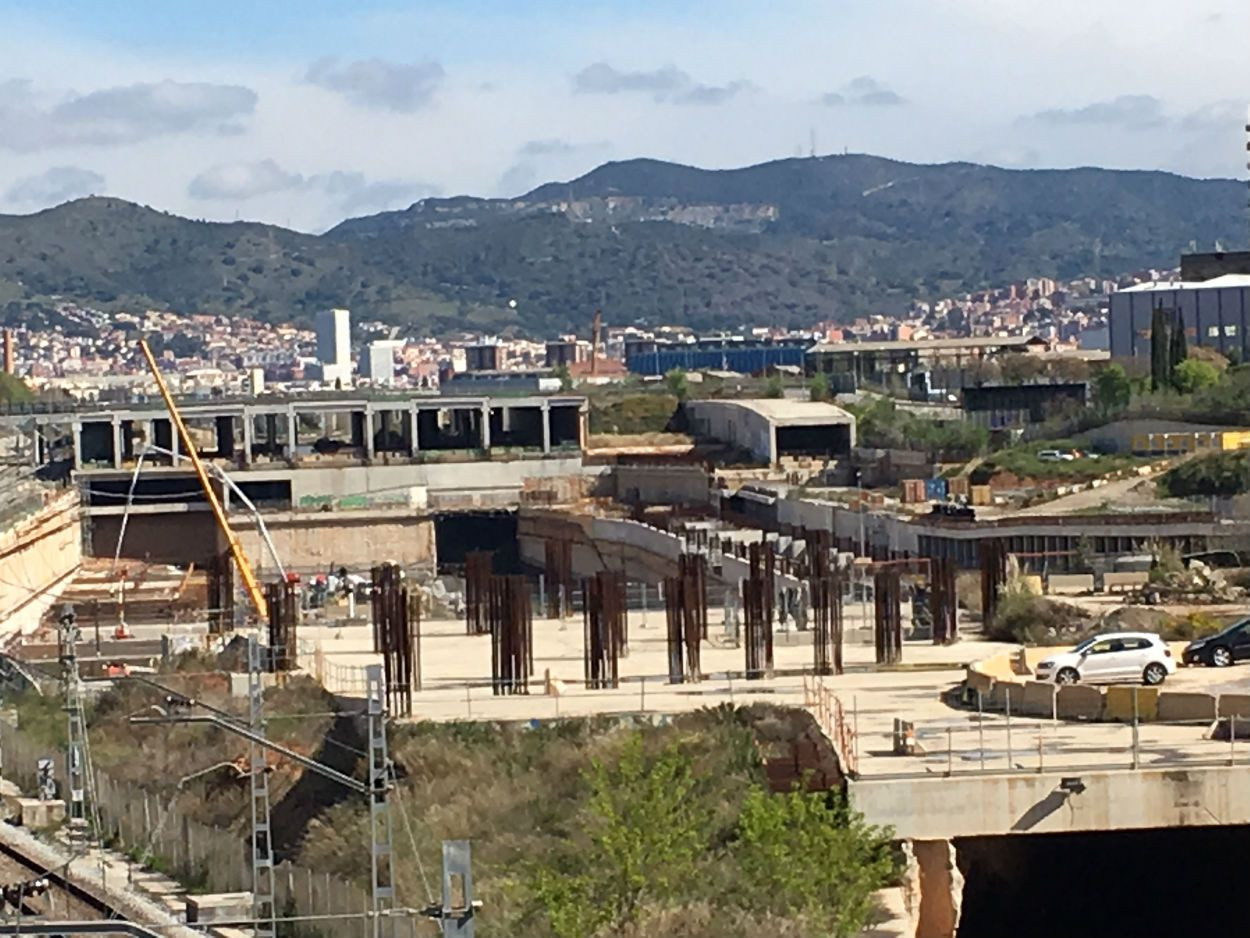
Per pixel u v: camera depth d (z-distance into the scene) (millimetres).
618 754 77688
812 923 61562
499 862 72875
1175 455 175750
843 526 164875
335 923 66688
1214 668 92250
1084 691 82250
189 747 97688
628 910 62250
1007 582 118812
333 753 91188
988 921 76875
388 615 93062
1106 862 79125
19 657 122375
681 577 99375
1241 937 75250
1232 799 70750
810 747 80625
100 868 79812
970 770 71562
